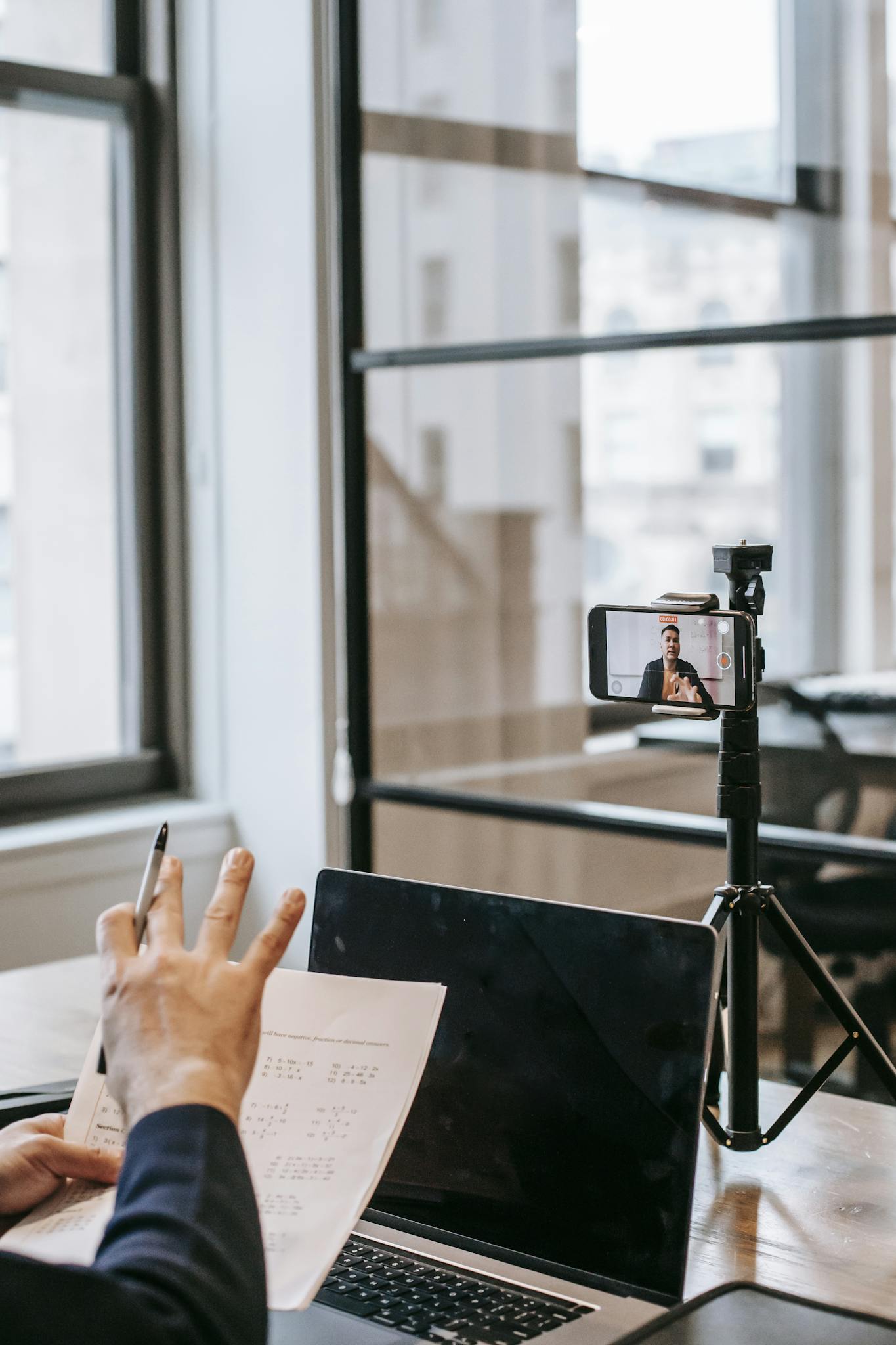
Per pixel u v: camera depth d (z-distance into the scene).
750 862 1.07
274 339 2.86
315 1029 0.87
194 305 3.01
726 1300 0.81
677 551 3.69
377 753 3.11
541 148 3.27
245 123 2.87
